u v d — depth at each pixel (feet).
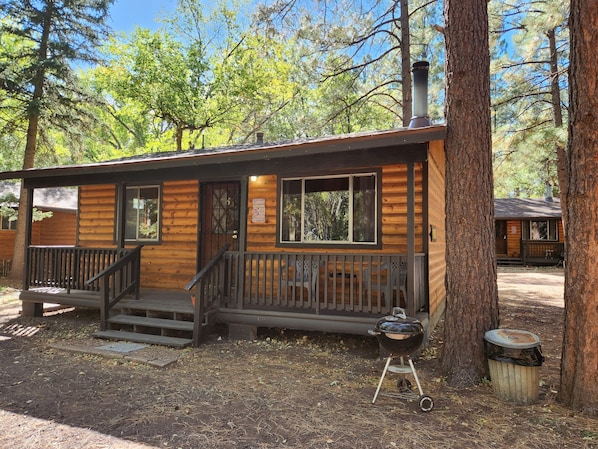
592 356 11.32
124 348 18.35
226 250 21.48
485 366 13.82
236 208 25.53
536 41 38.91
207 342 19.80
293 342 19.94
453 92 14.85
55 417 11.30
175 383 14.11
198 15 70.59
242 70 68.64
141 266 28.09
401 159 17.21
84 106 47.88
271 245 23.85
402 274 18.52
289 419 11.16
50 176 25.21
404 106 41.09
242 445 9.71
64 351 18.29
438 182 24.68
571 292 11.73
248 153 18.30
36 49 45.14
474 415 11.30
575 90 11.66
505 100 41.70
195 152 29.17
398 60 45.78
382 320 12.61
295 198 23.00
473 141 14.47
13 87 41.68
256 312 19.99
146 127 84.89
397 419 11.12
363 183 21.59
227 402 12.38
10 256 51.24
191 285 18.31
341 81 45.32
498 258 71.97
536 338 12.57
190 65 69.82
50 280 25.57
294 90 64.08
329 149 16.93
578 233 11.57
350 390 13.43
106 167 21.83
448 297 14.62
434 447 9.57
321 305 19.08
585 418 10.93
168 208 27.50
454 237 14.48
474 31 14.84
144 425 10.80
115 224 29.27
